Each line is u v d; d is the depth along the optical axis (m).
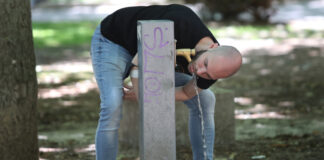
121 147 7.53
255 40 19.66
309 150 7.15
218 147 7.39
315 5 31.86
